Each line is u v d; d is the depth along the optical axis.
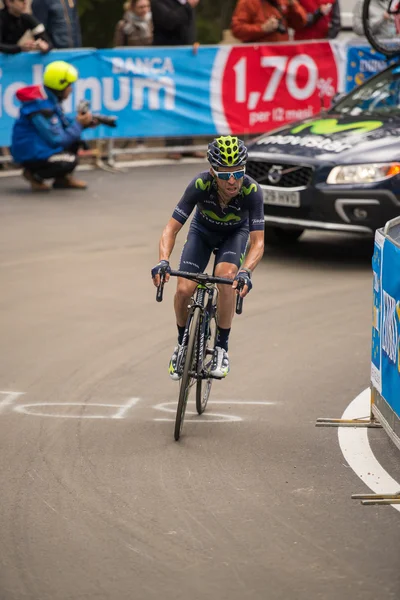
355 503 8.98
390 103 20.11
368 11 21.91
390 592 7.34
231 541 8.20
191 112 27.58
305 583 7.49
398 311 9.52
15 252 19.05
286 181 18.36
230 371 12.88
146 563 7.82
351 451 10.27
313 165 17.98
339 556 7.93
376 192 17.72
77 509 8.83
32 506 8.89
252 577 7.59
